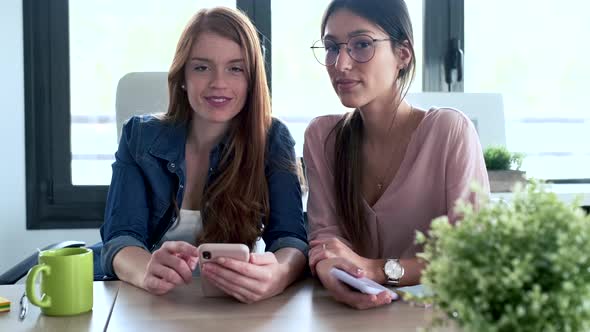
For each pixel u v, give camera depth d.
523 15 3.03
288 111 2.96
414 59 1.48
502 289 0.53
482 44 3.02
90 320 0.98
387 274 1.25
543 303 0.51
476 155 1.47
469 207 0.59
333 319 0.98
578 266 0.53
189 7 2.88
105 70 2.87
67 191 2.85
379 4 1.40
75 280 1.01
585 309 0.53
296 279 1.29
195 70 1.51
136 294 1.15
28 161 2.80
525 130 3.06
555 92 3.06
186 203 1.64
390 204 1.48
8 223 2.79
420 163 1.46
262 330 0.92
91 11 2.83
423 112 1.56
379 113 1.51
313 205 1.55
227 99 1.50
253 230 1.54
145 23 2.87
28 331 0.92
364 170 1.56
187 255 1.18
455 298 0.55
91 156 2.89
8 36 2.73
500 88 3.05
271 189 1.56
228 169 1.54
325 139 1.58
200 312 1.03
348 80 1.41
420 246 1.48
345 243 1.48
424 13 2.96
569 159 3.08
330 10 1.43
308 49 2.94
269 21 2.89
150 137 1.59
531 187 0.60
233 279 1.08
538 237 0.54
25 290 1.08
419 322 0.96
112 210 1.53
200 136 1.62
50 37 2.79
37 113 2.80
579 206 0.60
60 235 2.85
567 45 3.05
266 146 1.59
